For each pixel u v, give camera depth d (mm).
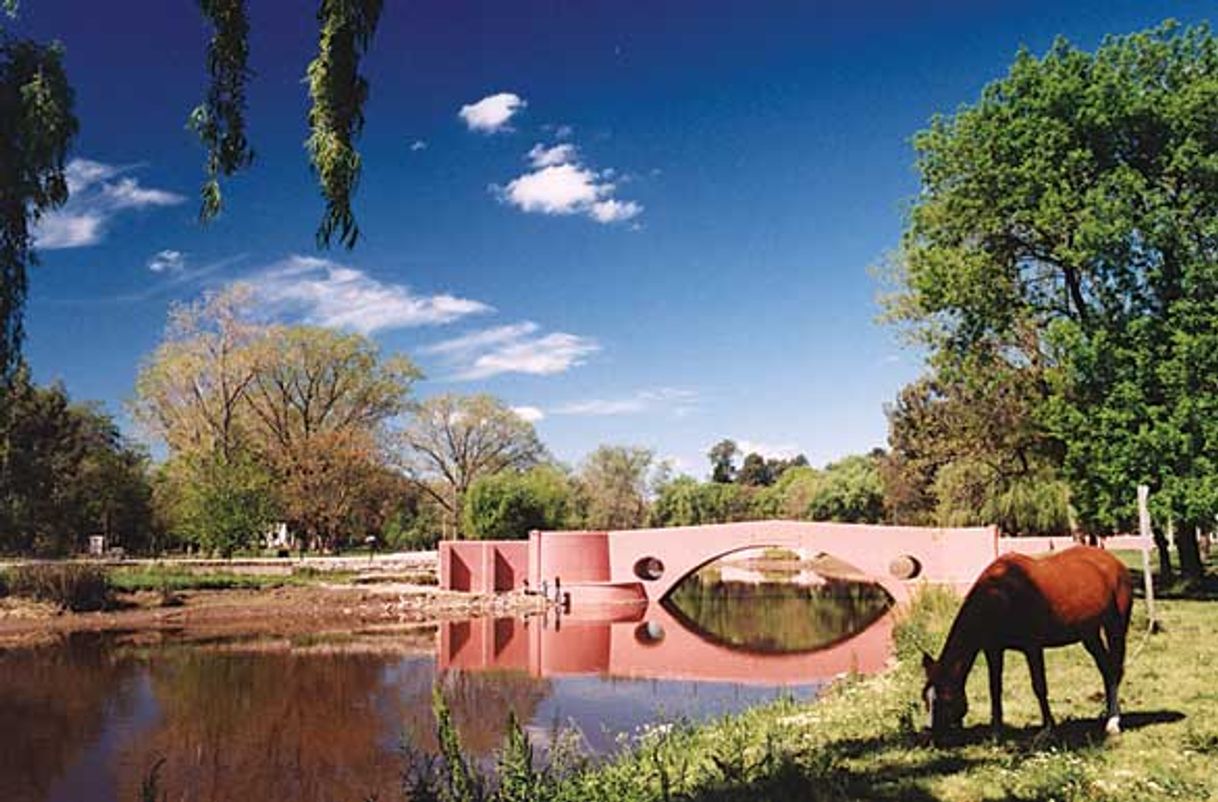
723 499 93125
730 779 8547
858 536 42625
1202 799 7160
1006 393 30344
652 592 45750
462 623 37125
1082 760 8336
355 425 58844
